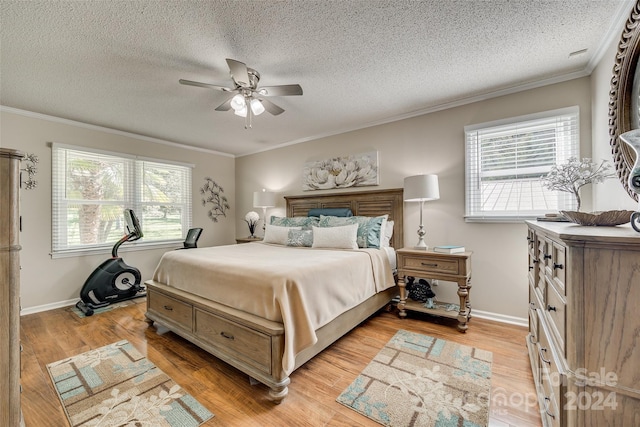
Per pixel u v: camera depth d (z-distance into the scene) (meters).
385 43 1.93
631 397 0.76
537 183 2.56
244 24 1.71
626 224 1.20
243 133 4.03
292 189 4.54
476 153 2.85
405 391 1.68
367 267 2.61
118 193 3.87
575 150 2.35
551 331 1.18
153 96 2.71
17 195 1.11
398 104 3.01
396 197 3.36
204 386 1.76
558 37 1.87
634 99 1.33
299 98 2.84
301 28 1.75
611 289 0.78
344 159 3.86
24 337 2.46
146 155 4.14
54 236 3.27
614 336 0.78
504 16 1.67
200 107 2.99
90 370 1.94
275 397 1.58
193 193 4.76
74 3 1.50
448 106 2.99
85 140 3.53
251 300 1.85
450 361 2.00
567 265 0.88
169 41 1.86
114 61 2.09
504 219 2.66
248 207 5.23
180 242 4.53
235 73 1.91
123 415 1.51
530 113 2.55
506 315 2.69
